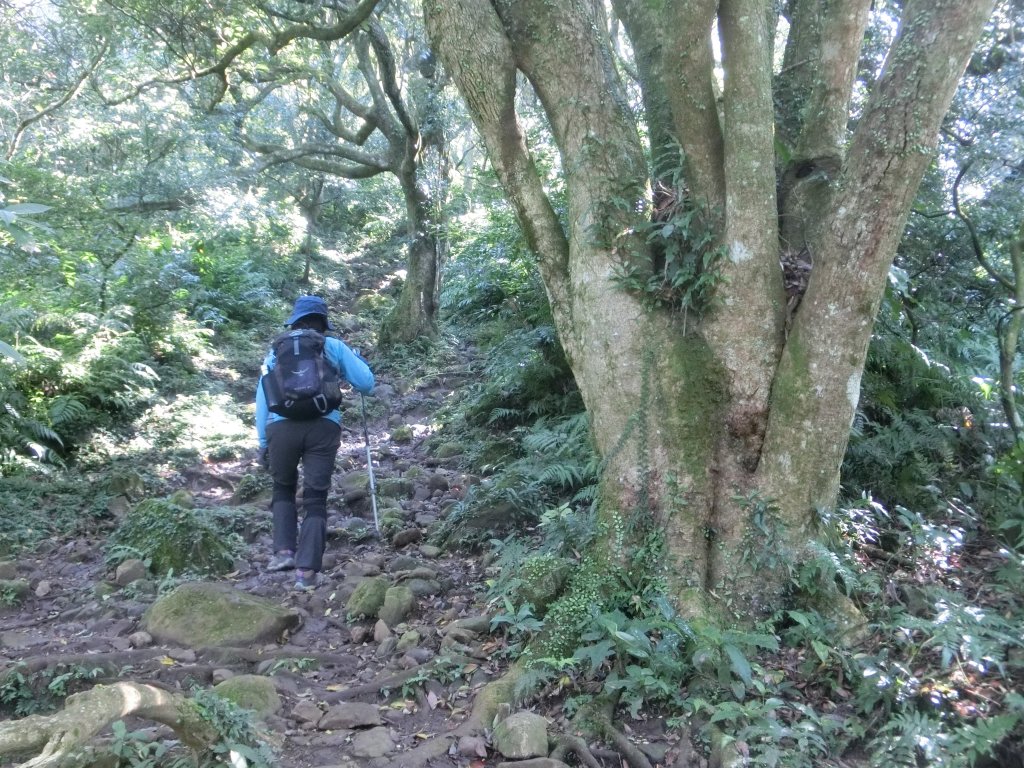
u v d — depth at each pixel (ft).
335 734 10.78
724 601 12.08
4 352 10.93
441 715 11.39
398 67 53.01
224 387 34.63
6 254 30.07
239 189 53.83
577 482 19.22
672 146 13.69
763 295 12.37
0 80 44.39
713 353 12.59
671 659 10.86
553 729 10.48
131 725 10.65
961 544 13.65
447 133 47.67
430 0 13.29
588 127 13.20
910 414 16.79
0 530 19.04
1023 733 9.15
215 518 20.52
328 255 67.10
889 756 9.25
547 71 13.34
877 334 17.54
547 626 12.36
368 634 14.14
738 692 10.37
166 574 17.04
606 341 13.06
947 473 15.99
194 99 48.44
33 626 14.78
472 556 17.80
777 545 12.08
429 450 27.40
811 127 13.66
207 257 47.06
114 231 36.09
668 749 10.03
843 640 11.44
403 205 81.00
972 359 20.59
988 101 19.67
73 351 27.68
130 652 13.01
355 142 47.47
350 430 31.24
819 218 13.29
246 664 13.01
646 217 13.10
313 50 40.98
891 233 10.92
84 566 17.88
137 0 31.81
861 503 14.57
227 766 9.18
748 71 11.77
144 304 34.60
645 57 14.89
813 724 10.05
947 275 21.13
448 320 46.70
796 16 16.48
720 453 12.57
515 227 29.99
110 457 25.25
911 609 12.05
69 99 41.29
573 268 13.64
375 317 53.83
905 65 10.33
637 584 12.44
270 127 67.36
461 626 13.52
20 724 7.28
